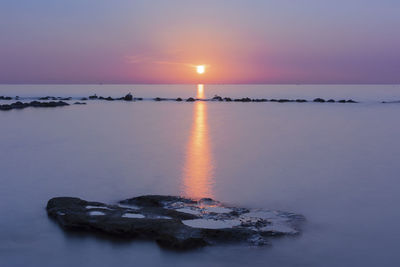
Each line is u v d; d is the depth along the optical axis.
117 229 15.66
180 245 14.59
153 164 28.19
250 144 37.06
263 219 17.11
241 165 27.95
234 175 25.05
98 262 14.05
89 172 25.80
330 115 65.56
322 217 17.80
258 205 19.17
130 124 53.69
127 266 13.76
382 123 53.62
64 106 84.38
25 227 16.72
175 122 56.31
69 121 56.66
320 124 53.00
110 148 34.88
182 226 15.52
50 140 39.28
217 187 22.28
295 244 15.11
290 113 69.81
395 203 19.72
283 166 27.73
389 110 73.81
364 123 53.78
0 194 21.05
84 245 15.18
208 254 14.39
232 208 18.42
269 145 36.53
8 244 15.34
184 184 22.86
